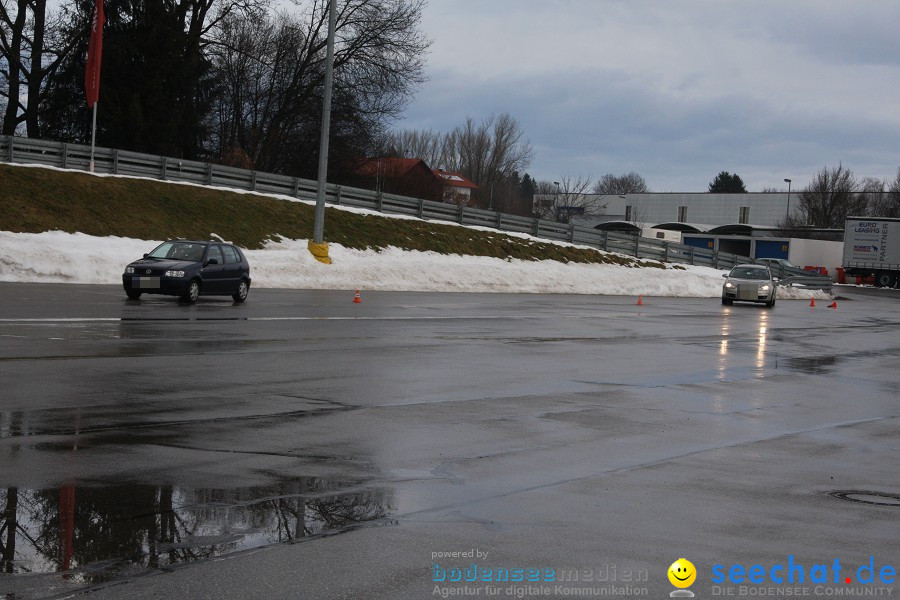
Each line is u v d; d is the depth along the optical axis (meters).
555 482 7.24
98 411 9.20
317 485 6.81
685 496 6.96
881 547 5.86
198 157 55.78
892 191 104.75
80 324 16.84
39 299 21.58
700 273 59.19
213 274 23.88
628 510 6.48
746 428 10.20
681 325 25.42
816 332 25.67
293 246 40.91
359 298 27.09
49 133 50.75
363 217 47.44
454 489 6.88
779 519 6.43
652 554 5.51
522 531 5.86
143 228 36.84
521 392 11.91
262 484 6.75
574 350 17.30
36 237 31.88
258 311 22.08
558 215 110.31
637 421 10.24
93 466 7.03
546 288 43.81
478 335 19.14
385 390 11.48
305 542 5.45
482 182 112.75
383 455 7.93
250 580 4.80
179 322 18.30
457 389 11.88
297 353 14.55
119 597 4.50
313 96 57.53
